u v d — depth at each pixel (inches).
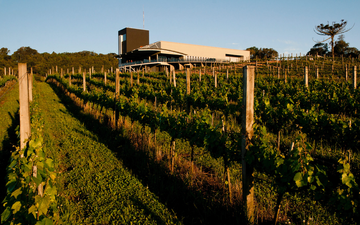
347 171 112.3
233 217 148.0
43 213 113.3
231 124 353.1
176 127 236.7
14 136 328.2
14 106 575.2
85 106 563.8
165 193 183.0
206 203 162.2
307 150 120.0
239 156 156.9
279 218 145.2
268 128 333.4
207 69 1482.5
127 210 158.4
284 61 1599.4
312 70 1101.1
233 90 562.3
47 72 2297.0
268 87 595.5
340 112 388.8
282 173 128.0
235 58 2780.5
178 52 2212.1
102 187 188.9
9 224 110.5
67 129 370.3
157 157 241.4
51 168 128.7
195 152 264.8
